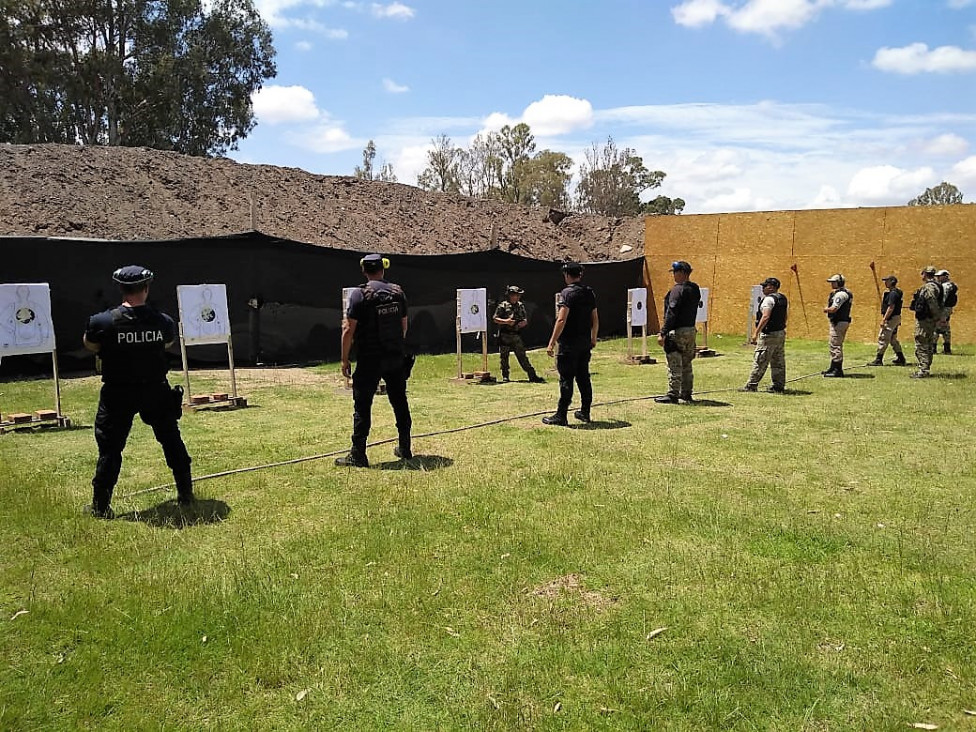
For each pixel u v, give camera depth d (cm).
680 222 2231
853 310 1972
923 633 359
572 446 750
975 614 375
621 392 1142
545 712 302
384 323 657
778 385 1119
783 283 2078
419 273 1683
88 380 1188
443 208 2266
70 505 548
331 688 320
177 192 1736
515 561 450
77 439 791
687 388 1020
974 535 489
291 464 677
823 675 324
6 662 338
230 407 999
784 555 456
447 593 406
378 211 2066
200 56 3766
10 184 1512
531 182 4791
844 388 1147
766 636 357
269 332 1455
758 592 403
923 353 1245
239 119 4034
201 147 3956
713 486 603
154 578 420
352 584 418
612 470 653
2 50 3106
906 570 433
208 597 397
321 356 1528
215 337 1004
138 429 843
